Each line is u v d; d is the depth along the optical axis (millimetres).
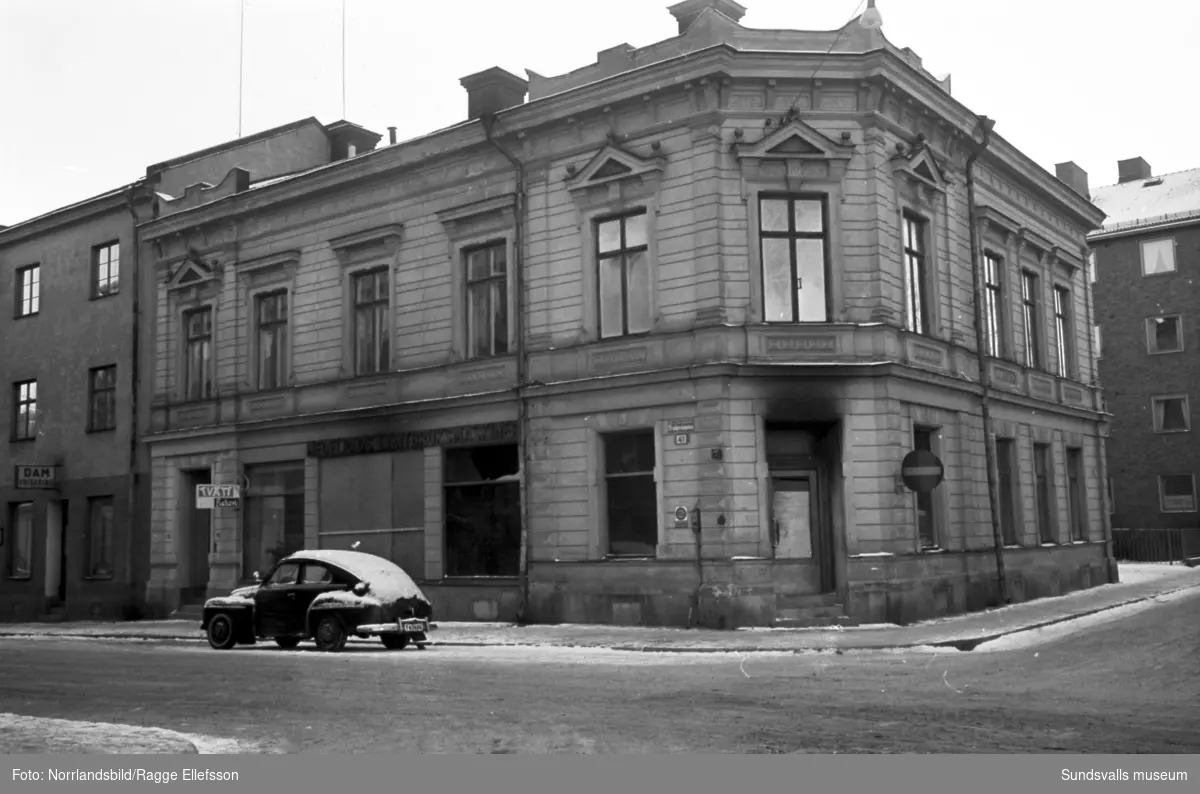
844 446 21422
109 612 32219
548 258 23828
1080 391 32750
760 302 21594
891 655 16312
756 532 20875
